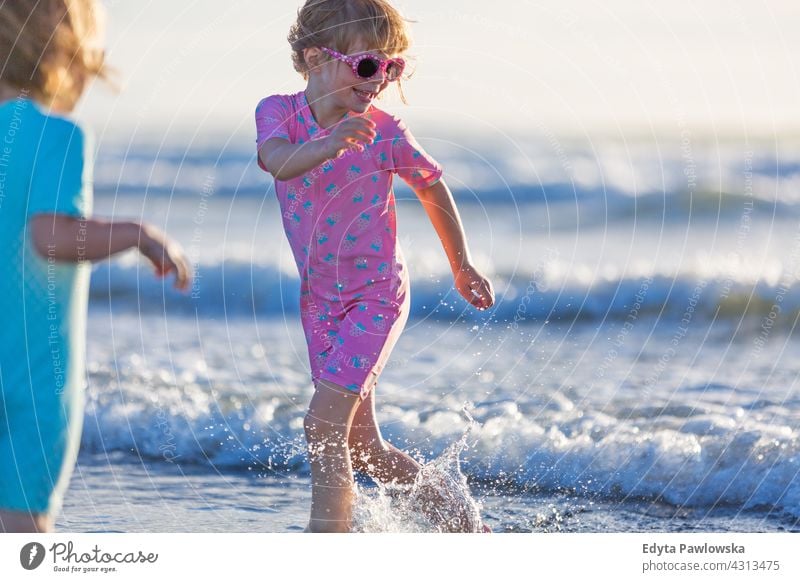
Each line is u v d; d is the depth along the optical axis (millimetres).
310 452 9016
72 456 7387
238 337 20422
